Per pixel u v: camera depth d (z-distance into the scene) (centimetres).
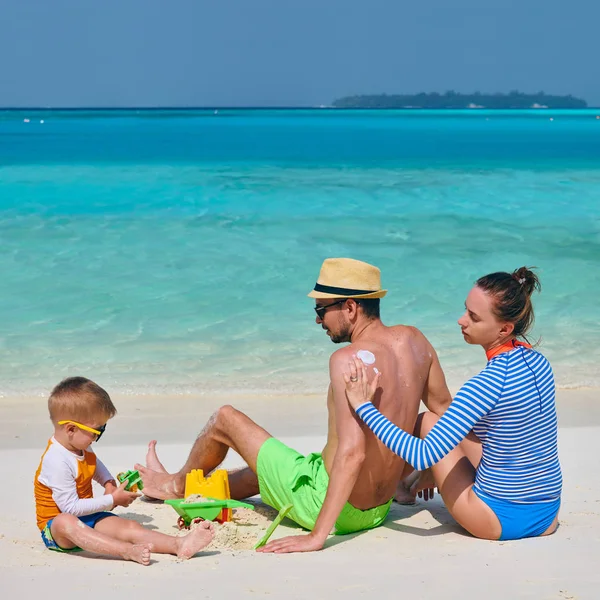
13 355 906
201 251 1477
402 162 3328
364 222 1814
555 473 398
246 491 482
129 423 710
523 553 372
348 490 391
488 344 393
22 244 1511
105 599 314
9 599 315
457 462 410
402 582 333
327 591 323
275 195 2208
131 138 5272
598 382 842
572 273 1331
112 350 930
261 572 350
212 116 13138
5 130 6706
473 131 6962
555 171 2944
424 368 423
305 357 913
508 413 382
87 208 1936
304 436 669
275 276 1295
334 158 3522
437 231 1714
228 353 924
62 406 397
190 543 384
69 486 397
